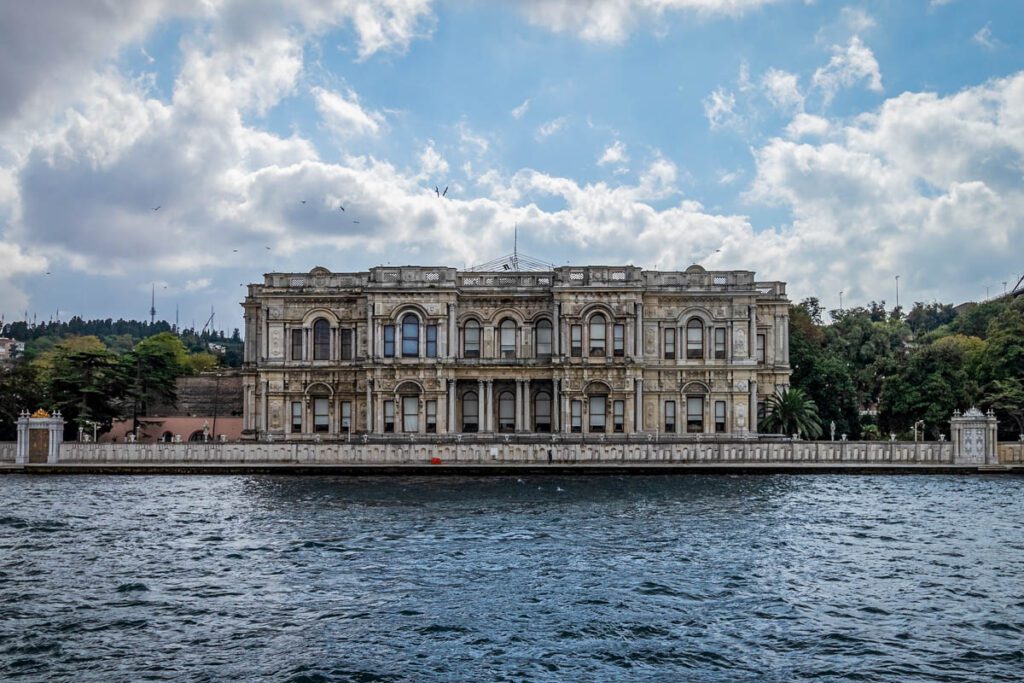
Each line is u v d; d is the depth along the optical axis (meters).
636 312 85.62
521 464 71.62
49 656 26.77
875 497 57.22
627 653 27.17
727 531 45.12
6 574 36.19
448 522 47.78
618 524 47.12
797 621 30.11
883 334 152.62
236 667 25.98
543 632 29.00
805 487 62.41
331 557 39.25
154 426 98.25
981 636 28.67
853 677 25.38
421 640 28.28
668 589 33.81
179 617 30.53
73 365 96.19
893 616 30.64
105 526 46.69
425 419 85.81
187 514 50.50
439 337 85.81
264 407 88.44
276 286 88.94
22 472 72.94
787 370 90.06
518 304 87.69
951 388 98.25
